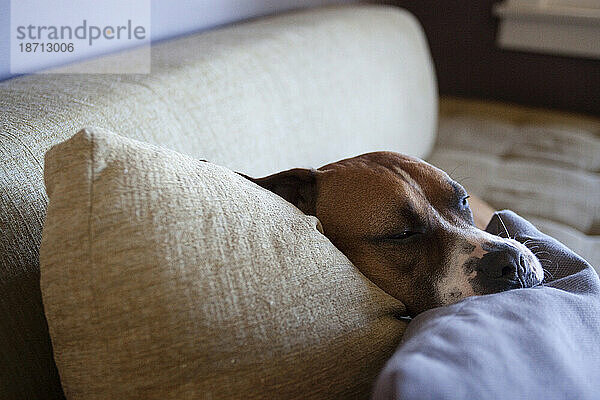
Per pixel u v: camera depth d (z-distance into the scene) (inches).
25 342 32.6
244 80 55.8
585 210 76.0
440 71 128.1
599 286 32.7
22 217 33.2
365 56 77.7
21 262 32.8
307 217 33.5
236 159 51.3
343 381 28.8
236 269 27.4
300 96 62.9
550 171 85.2
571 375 24.9
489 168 87.2
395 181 41.8
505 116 111.4
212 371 26.2
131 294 25.5
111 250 25.8
